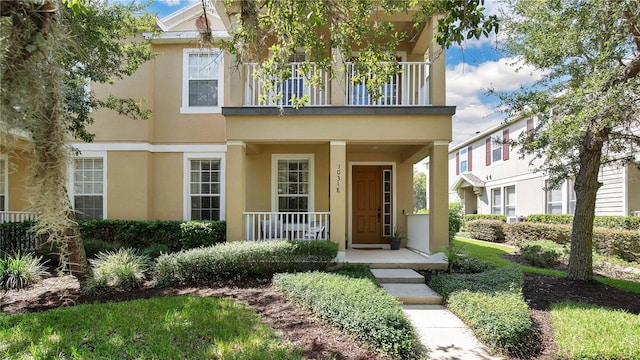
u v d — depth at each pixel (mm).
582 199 6609
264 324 4359
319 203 9836
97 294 5797
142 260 6996
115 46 7199
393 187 10617
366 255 8656
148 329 4035
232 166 7879
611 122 5258
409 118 7723
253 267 6727
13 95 2996
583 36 5770
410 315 5223
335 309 4445
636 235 8703
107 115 9586
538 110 6648
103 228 8820
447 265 7375
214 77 9852
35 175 4094
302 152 9914
